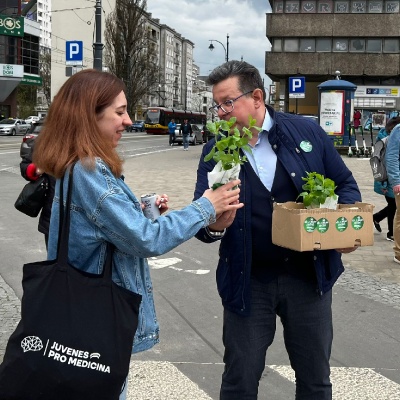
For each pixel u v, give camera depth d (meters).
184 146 34.44
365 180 16.48
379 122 28.62
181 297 6.07
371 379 4.18
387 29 48.16
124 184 2.38
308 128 2.94
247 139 2.48
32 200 4.35
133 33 68.81
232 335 2.89
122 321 2.18
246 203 2.80
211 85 2.88
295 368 2.99
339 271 2.91
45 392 2.10
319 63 49.31
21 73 58.62
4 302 5.84
